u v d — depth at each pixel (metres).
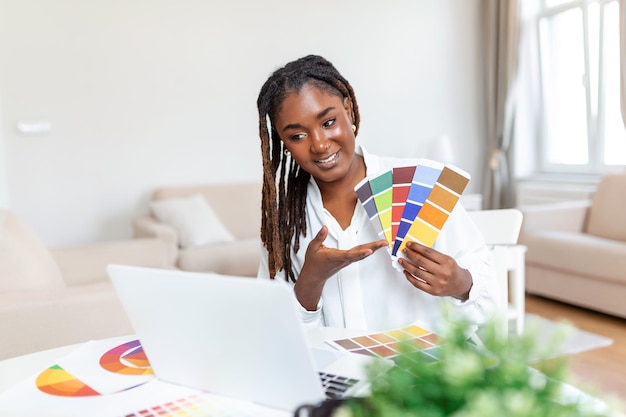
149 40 3.69
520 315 2.23
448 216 0.91
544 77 4.59
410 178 0.94
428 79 4.76
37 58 3.37
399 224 0.92
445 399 0.39
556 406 0.38
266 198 1.06
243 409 0.65
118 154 3.64
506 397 0.36
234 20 3.95
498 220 1.40
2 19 3.27
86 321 1.53
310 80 0.92
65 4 3.42
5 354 1.43
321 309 1.02
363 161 1.07
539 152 4.73
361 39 4.44
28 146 3.38
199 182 3.91
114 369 0.80
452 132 4.91
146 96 3.70
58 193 3.48
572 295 3.15
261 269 1.15
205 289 0.60
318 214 1.06
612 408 0.42
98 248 2.63
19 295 1.52
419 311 1.03
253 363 0.63
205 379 0.69
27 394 0.72
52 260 1.98
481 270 0.96
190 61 3.82
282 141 1.08
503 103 4.67
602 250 2.92
